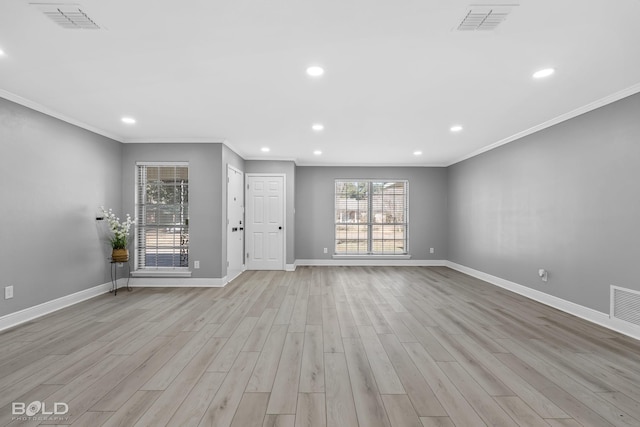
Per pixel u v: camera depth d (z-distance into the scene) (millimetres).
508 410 1869
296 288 5004
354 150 5848
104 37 2178
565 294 3848
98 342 2861
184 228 5188
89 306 4000
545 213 4180
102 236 4625
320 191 7238
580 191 3631
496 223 5285
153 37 2180
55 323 3369
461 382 2186
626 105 3096
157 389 2084
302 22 2014
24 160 3426
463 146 5480
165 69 2654
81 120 4062
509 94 3176
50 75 2764
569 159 3781
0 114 3166
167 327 3254
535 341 2914
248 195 6578
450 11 1901
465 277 5930
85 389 2080
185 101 3383
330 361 2494
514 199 4816
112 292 4723
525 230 4570
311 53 2398
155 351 2672
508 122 4113
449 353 2648
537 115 3834
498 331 3168
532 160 4422
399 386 2129
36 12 1893
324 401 1954
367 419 1780
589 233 3512
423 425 1729
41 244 3637
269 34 2146
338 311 3811
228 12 1909
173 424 1731
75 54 2408
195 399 1971
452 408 1887
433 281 5566
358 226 7324
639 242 2990
